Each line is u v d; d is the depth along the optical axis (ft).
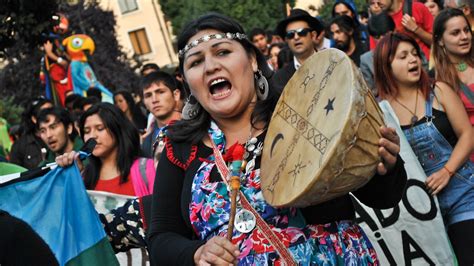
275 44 36.42
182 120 12.25
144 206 15.35
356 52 31.01
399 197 11.47
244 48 11.97
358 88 10.58
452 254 18.13
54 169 15.99
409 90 19.24
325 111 10.81
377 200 11.53
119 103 34.47
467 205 18.43
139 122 34.73
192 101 12.16
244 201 11.33
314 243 11.15
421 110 19.10
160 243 11.72
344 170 10.48
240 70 11.77
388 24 28.50
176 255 11.32
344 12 33.55
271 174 11.24
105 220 15.51
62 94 45.32
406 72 19.08
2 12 27.17
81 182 15.98
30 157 30.50
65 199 15.87
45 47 45.03
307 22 28.35
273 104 12.00
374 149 10.66
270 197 11.07
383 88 19.49
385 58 19.29
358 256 11.34
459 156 18.53
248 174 11.54
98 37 78.69
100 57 77.20
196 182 11.71
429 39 27.78
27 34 27.55
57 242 15.55
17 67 67.82
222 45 11.77
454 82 21.62
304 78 11.43
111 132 20.57
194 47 11.85
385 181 11.33
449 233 18.69
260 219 11.23
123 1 112.27
